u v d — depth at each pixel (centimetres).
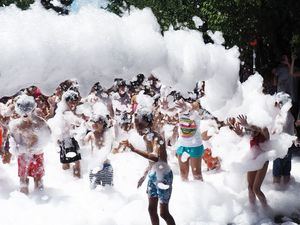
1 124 766
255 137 580
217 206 588
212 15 992
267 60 1003
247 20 948
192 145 658
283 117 615
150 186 496
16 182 691
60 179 711
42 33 405
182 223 546
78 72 425
